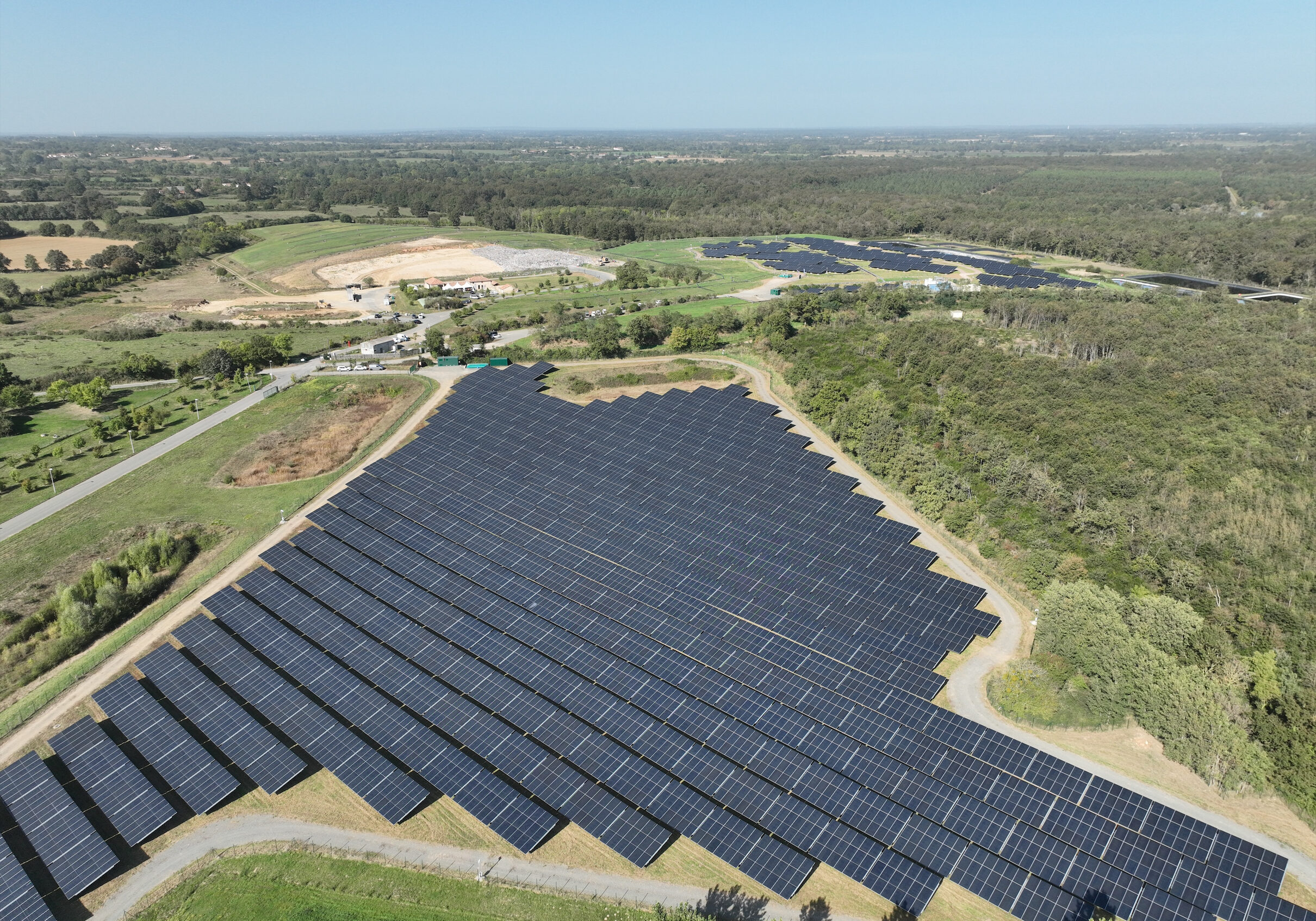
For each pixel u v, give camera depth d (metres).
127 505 105.38
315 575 84.06
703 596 77.31
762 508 92.19
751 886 52.31
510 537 88.88
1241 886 46.94
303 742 63.44
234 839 57.53
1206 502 91.44
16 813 58.31
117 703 67.94
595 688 66.62
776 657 68.88
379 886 53.78
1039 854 50.16
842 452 111.19
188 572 91.62
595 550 85.69
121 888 54.28
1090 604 69.81
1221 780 57.38
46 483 112.31
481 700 66.44
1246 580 79.62
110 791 59.94
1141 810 52.09
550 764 60.16
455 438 111.88
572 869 54.16
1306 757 56.31
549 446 108.50
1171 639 67.94
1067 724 63.81
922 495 93.88
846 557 82.50
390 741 63.12
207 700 68.12
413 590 81.00
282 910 52.56
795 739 60.12
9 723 68.62
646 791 57.22
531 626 74.56
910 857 51.19
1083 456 103.44
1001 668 69.88
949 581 77.50
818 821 53.91
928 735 59.69
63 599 81.56
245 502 105.81
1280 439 104.06
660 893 52.19
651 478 99.69
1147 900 47.03
